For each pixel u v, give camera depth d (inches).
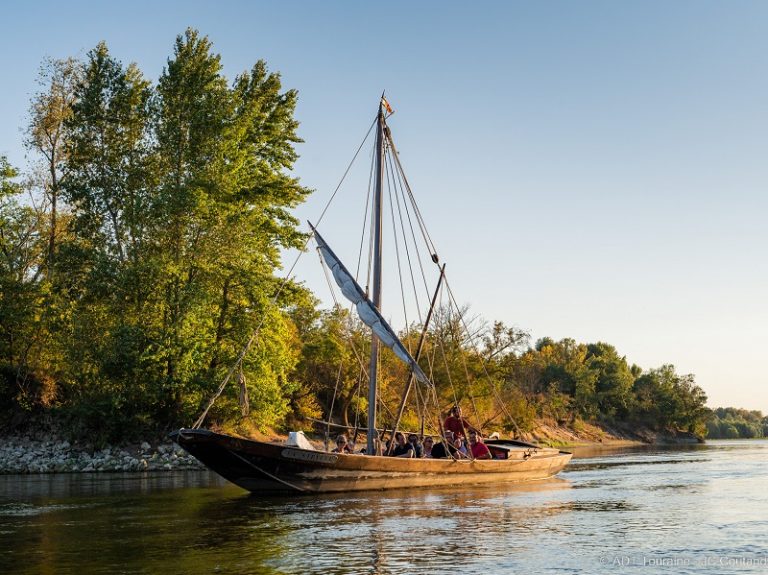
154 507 846.5
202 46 2119.8
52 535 652.7
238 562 526.9
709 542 605.9
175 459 1817.2
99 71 2138.3
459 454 1082.1
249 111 2118.6
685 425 6141.7
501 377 3127.5
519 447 1291.8
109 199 2111.2
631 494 989.2
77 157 2143.2
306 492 926.4
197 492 1030.4
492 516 751.1
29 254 2349.9
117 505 876.0
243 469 885.2
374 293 1047.0
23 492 1077.1
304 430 2566.4
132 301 2012.8
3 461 1796.3
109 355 1907.0
